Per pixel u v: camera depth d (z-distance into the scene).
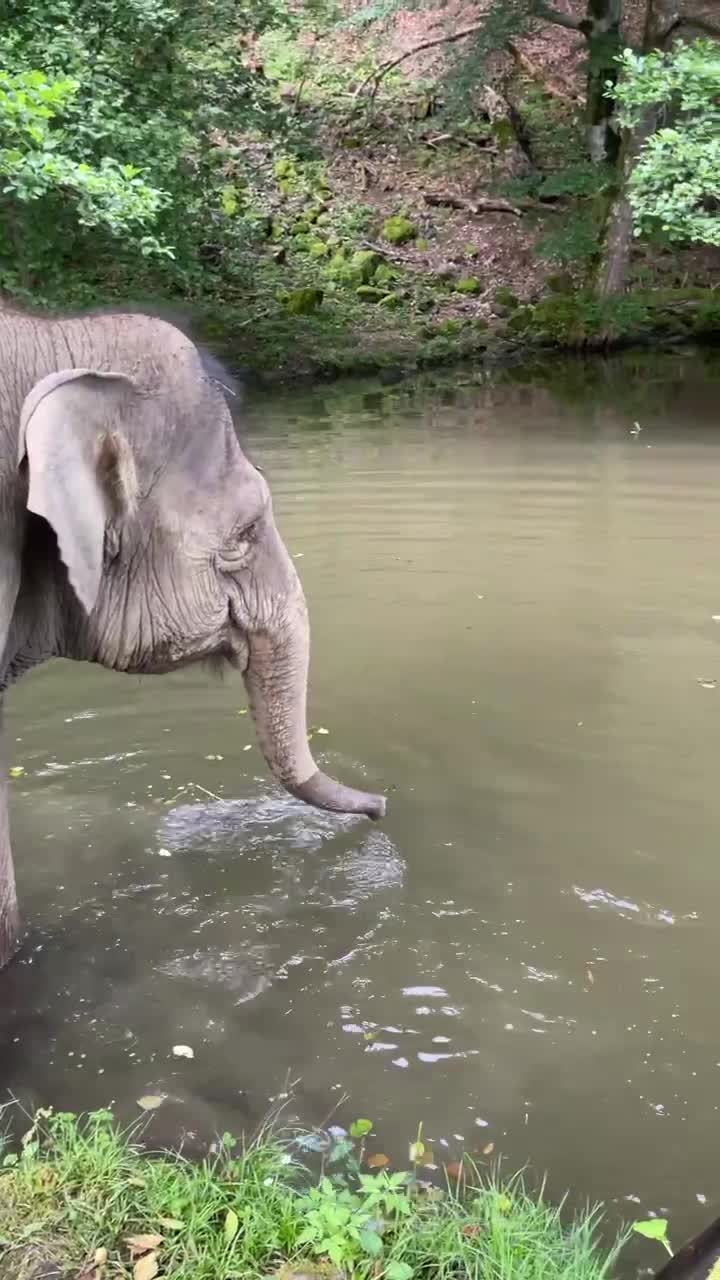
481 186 23.02
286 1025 3.42
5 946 3.71
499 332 19.36
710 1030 3.39
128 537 3.34
